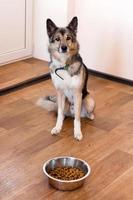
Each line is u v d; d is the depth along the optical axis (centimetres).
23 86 373
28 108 325
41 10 424
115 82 399
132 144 272
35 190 215
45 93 360
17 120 302
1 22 402
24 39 438
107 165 244
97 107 334
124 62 390
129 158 253
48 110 320
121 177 231
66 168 229
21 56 441
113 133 288
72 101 294
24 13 423
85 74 288
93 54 412
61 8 404
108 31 391
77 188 217
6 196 208
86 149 263
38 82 388
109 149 264
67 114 312
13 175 228
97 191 216
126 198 211
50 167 227
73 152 259
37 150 259
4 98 344
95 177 229
